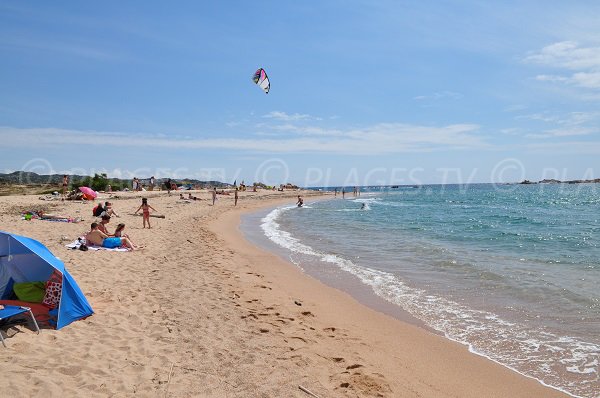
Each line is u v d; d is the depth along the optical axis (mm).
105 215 13844
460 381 5641
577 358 6281
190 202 38438
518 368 6027
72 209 23969
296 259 14250
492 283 10781
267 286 10078
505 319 8086
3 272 6926
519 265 13188
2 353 5180
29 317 6348
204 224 22719
